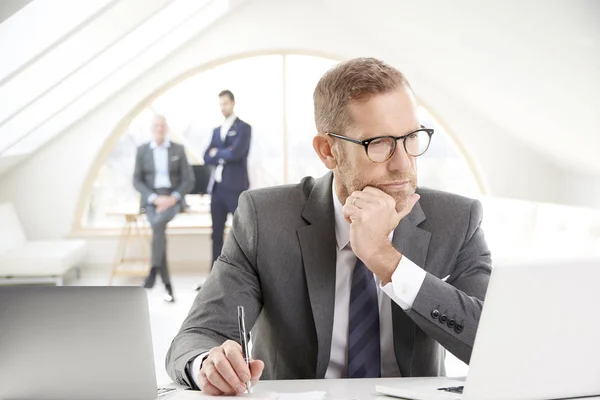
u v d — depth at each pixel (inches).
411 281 68.1
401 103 68.6
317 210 77.0
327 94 70.6
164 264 279.4
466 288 75.7
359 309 74.0
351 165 69.6
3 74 201.5
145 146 295.7
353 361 73.4
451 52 244.5
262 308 79.6
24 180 336.8
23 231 322.3
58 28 199.0
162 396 62.7
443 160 359.9
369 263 68.2
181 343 71.8
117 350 59.0
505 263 56.1
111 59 282.5
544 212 207.8
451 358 199.9
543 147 296.7
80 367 59.1
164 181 294.4
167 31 288.4
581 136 238.5
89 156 338.3
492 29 193.6
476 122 331.9
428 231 77.0
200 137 354.9
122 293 58.8
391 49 315.6
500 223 231.5
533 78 210.7
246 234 78.2
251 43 334.6
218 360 62.4
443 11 205.8
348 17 314.7
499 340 56.6
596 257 58.2
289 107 355.3
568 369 58.6
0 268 284.5
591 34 156.0
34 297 59.0
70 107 318.0
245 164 299.4
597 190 298.5
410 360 72.7
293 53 336.8
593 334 58.5
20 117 275.6
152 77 336.2
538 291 56.7
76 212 340.2
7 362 59.2
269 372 78.3
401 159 68.4
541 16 163.5
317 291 74.7
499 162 332.2
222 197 297.9
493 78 241.0
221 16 322.7
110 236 340.5
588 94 192.7
